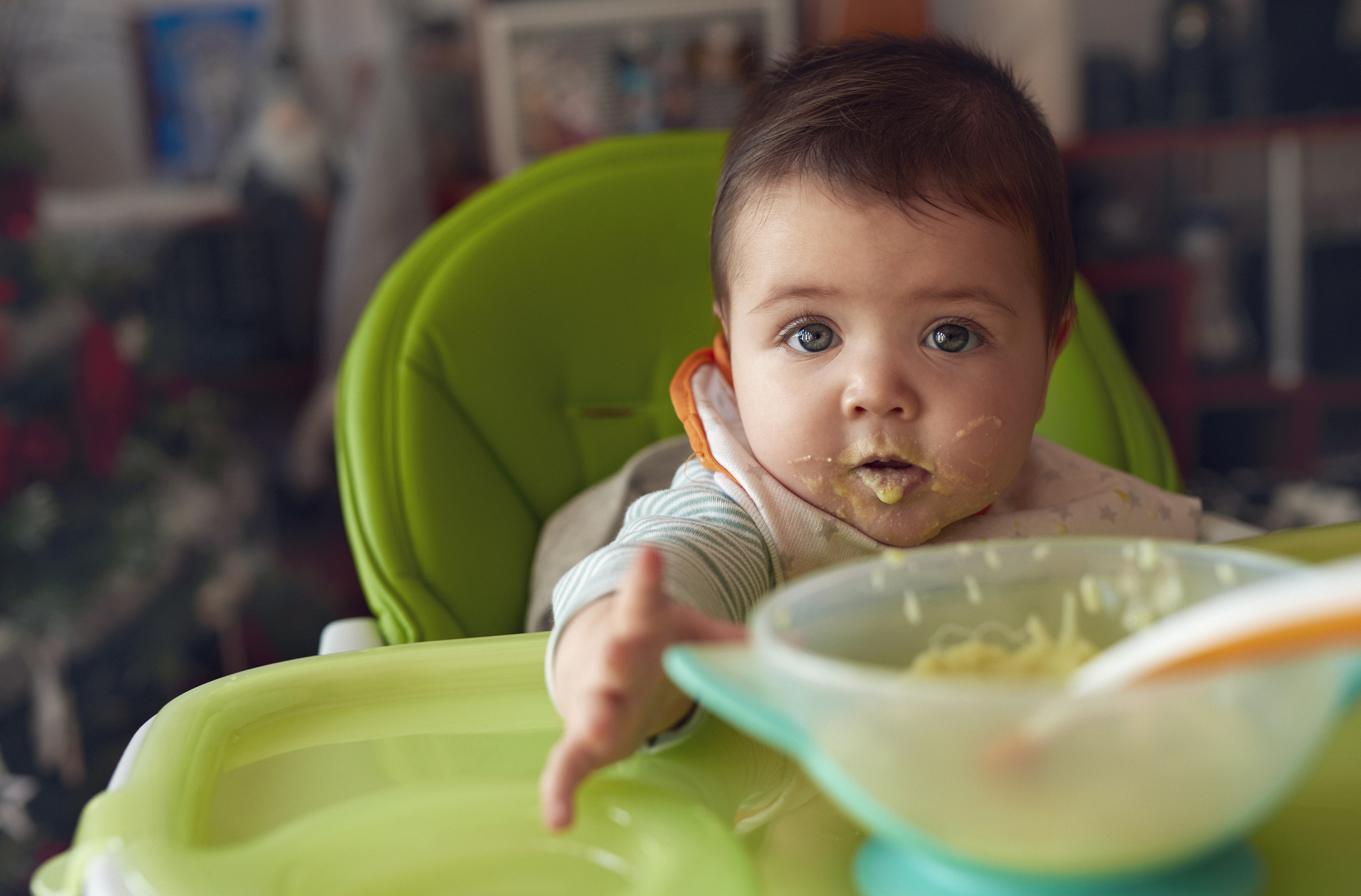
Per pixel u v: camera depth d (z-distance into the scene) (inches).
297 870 12.2
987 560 13.0
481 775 15.0
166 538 89.7
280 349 108.0
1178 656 8.6
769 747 16.0
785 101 23.9
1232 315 119.5
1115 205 115.9
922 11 97.0
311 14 112.0
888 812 10.0
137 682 87.2
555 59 112.2
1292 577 11.0
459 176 115.6
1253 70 115.3
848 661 12.2
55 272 90.9
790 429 21.8
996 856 9.9
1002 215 22.1
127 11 112.3
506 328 33.5
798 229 21.8
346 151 109.8
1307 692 9.2
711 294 35.3
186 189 113.1
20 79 110.9
